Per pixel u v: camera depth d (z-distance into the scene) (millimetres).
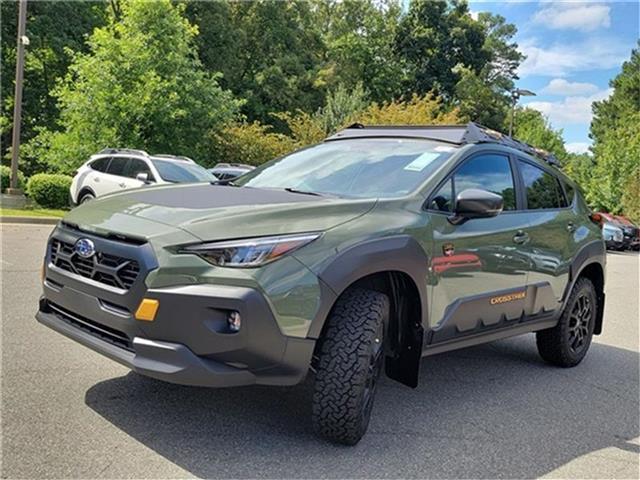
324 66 40062
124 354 2828
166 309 2695
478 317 3930
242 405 3537
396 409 3803
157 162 11977
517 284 4293
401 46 46812
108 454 2811
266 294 2719
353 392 2961
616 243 24641
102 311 2912
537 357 5449
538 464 3160
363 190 3721
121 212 3170
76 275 3096
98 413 3244
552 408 4074
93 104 19109
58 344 4359
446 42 47469
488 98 46250
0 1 26078
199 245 2758
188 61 21562
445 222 3631
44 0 27297
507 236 4156
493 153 4359
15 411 3170
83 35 27797
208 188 3754
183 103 20859
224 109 22797
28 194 16000
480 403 4051
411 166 3889
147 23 20031
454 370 4844
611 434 3680
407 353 3508
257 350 2723
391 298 3428
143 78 19422
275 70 36875
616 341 6453
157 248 2771
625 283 12156
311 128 26938
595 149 58125
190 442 3008
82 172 12891
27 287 6164
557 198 5070
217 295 2668
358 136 4562
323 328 3023
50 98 28281
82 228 3156
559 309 4902
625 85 62656
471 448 3283
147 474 2662
